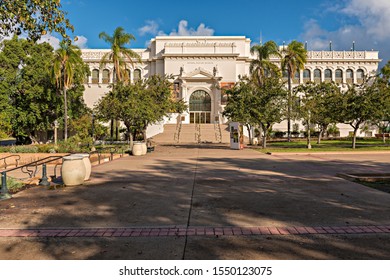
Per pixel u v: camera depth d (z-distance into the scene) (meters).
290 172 12.14
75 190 8.80
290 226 5.44
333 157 18.55
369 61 54.94
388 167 13.49
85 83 53.81
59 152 21.56
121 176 11.40
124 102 22.89
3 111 32.47
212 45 51.78
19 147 22.88
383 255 4.24
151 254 4.33
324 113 26.58
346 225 5.46
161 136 39.62
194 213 6.32
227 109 28.00
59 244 4.75
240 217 6.00
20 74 34.69
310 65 55.34
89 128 37.53
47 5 8.60
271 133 47.16
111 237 5.00
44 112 36.69
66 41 9.59
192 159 17.72
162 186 9.33
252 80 30.92
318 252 4.35
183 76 50.53
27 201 7.50
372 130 50.22
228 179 10.52
